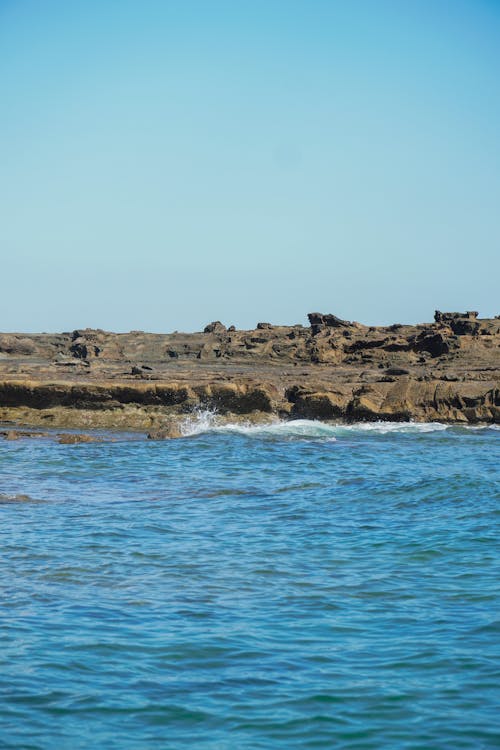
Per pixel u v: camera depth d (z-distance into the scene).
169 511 50.56
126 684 23.73
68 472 69.06
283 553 39.31
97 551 39.50
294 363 155.88
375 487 59.41
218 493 57.72
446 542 41.09
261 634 27.83
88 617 29.50
